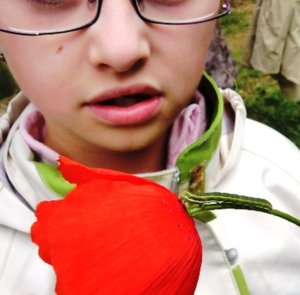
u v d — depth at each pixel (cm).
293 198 35
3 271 30
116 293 15
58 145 30
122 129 25
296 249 33
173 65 25
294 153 38
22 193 30
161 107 25
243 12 160
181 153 28
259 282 32
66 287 15
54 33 23
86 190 17
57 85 24
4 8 24
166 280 16
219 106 31
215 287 30
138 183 18
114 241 16
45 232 16
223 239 32
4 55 28
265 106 130
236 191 34
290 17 107
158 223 17
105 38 22
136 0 22
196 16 25
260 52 114
